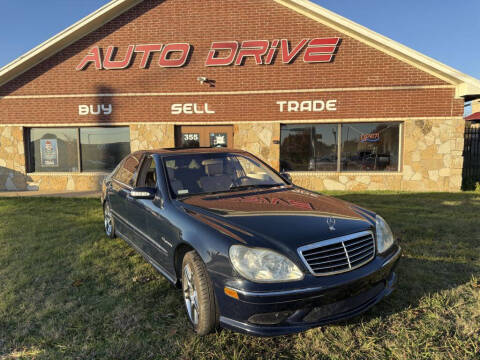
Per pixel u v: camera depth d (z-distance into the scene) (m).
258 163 4.25
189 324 2.82
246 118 9.91
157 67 9.97
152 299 3.25
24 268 4.06
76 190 10.55
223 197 3.35
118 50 10.03
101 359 2.39
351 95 9.57
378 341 2.59
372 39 9.10
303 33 9.56
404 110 9.45
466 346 2.48
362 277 2.46
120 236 4.73
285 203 3.15
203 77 9.64
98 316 2.94
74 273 3.87
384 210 6.96
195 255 2.67
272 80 9.73
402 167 9.70
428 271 3.81
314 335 2.66
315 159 10.04
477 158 11.29
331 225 2.65
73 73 10.17
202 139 10.23
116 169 5.34
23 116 10.41
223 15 9.71
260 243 2.38
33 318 2.92
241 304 2.29
